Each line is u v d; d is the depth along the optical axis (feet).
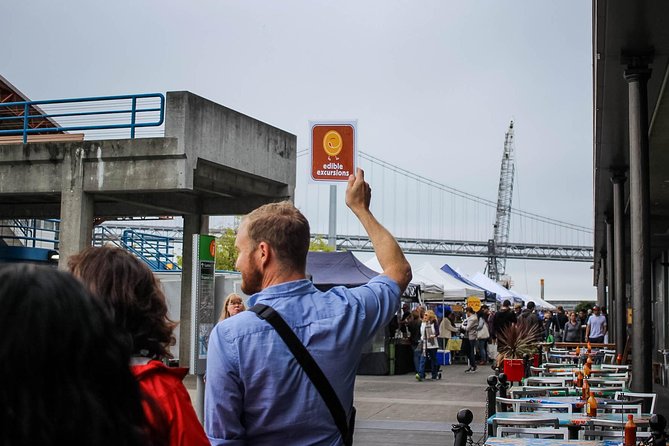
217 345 9.22
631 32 40.09
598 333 83.71
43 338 4.47
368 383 67.87
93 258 8.21
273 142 65.72
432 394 57.98
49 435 4.36
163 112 56.75
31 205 71.97
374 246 10.99
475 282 128.47
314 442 9.23
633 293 42.50
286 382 9.14
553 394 34.06
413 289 86.38
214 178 59.93
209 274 30.91
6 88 91.04
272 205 10.25
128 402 4.88
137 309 8.06
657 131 58.34
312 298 9.76
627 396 31.55
